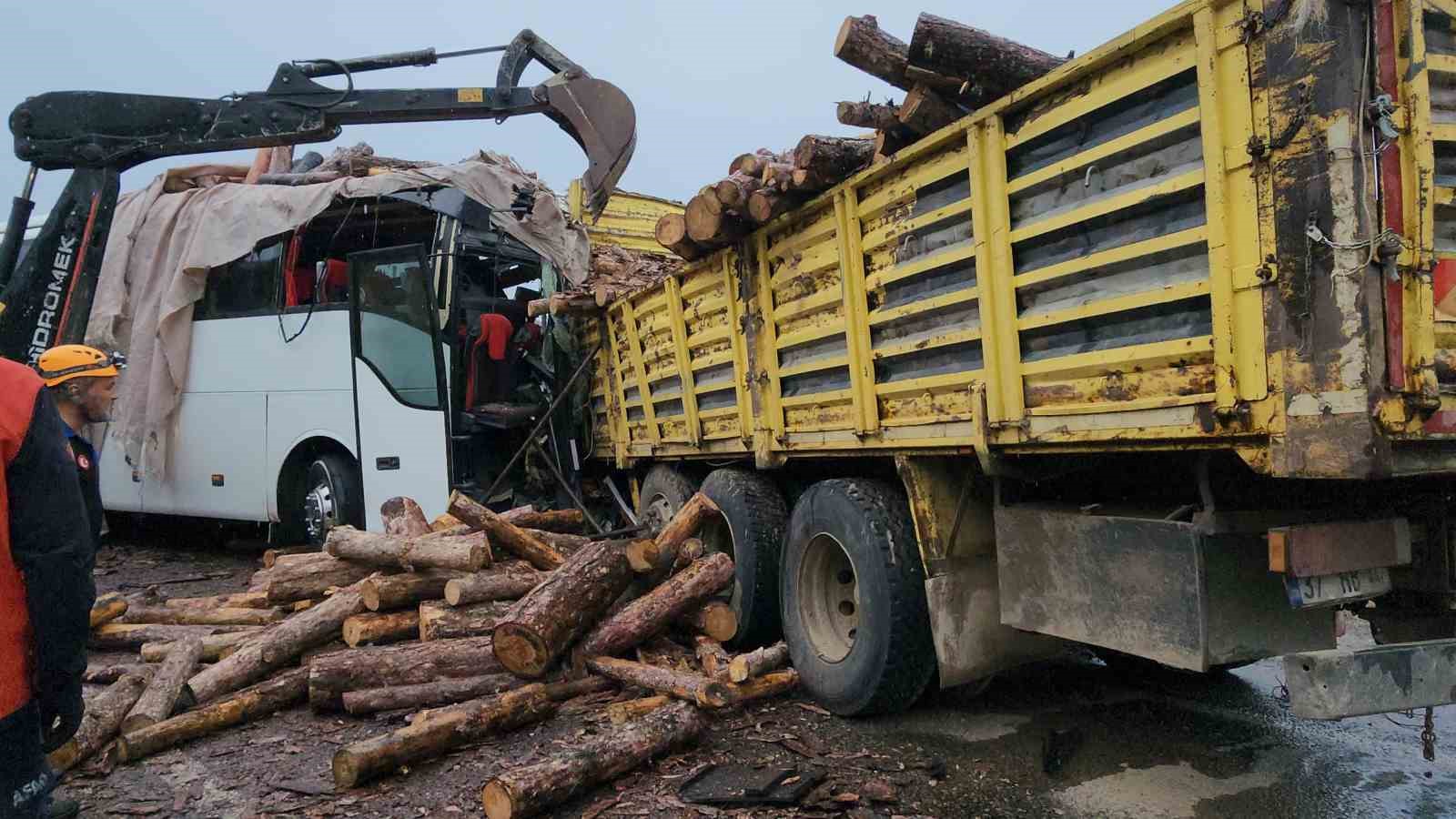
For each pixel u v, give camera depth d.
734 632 5.27
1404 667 2.79
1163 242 2.93
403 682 4.70
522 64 8.45
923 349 4.04
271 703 4.74
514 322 8.99
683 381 6.22
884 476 4.82
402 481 8.06
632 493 7.94
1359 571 2.91
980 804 3.50
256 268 9.25
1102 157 3.14
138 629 5.82
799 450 5.04
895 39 3.95
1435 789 3.56
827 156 4.37
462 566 5.31
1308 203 2.53
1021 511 3.85
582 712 4.58
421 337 8.02
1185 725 4.32
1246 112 2.67
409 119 7.84
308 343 8.76
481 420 8.09
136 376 9.59
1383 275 2.44
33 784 2.44
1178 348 2.89
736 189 4.86
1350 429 2.44
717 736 4.27
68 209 7.10
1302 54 2.53
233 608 6.14
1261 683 4.97
